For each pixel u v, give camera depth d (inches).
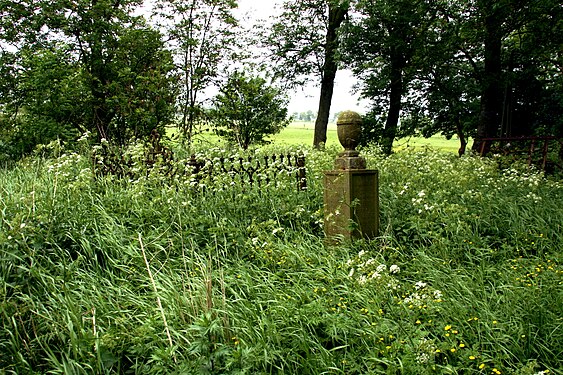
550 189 307.0
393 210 238.4
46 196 221.9
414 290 162.7
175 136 631.8
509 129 601.3
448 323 137.6
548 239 216.4
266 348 124.8
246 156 372.8
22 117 590.9
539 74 605.9
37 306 151.3
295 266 184.1
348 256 188.5
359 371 118.2
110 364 126.3
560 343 130.8
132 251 196.1
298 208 231.0
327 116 794.8
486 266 188.2
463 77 660.1
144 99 633.0
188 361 119.4
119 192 261.1
